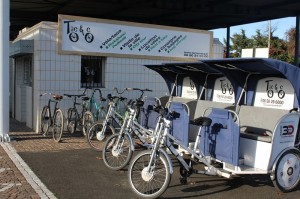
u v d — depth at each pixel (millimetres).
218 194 5543
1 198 4977
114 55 10555
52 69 9891
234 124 5473
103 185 5750
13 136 9336
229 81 7441
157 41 11117
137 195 5215
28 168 6520
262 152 5664
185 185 5922
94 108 9906
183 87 9133
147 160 5297
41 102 9867
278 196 5531
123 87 10789
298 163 5785
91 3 14289
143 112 8016
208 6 14438
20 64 12203
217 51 12188
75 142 8805
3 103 8594
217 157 5762
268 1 13391
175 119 6730
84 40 10133
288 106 6383
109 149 6688
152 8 14672
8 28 8562
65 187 5598
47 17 17000
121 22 10570
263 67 6238
